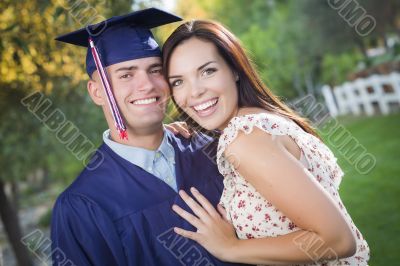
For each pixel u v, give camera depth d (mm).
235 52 2146
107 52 2203
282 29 13078
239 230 2139
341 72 13406
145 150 2256
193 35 2127
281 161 1869
